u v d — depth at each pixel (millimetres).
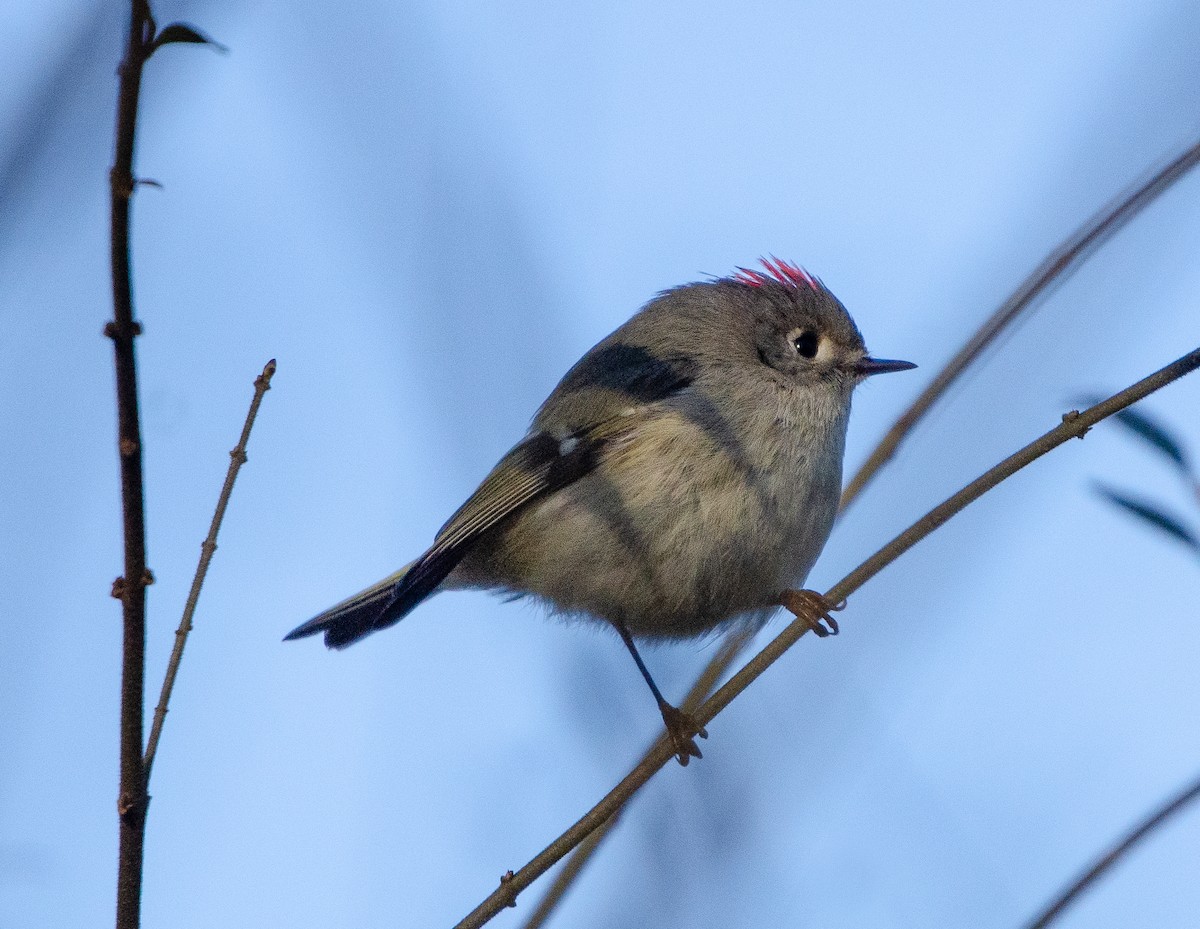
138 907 4254
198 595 4562
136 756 4238
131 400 4051
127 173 3869
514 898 5086
